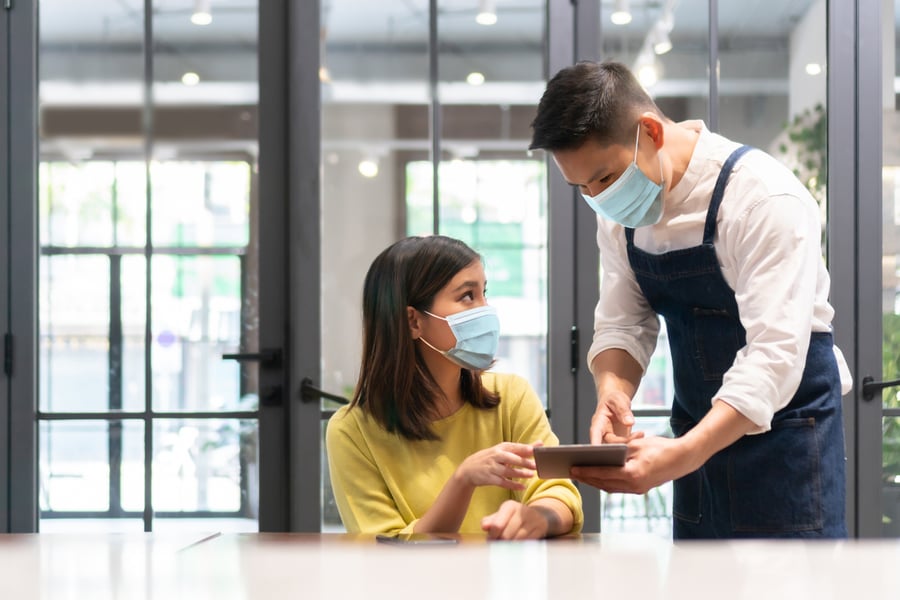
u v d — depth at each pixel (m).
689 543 0.80
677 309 1.63
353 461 1.60
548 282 2.57
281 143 2.59
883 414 2.55
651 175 1.46
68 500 2.60
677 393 1.70
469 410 1.66
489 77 2.60
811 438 1.49
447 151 2.60
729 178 1.48
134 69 2.62
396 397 1.60
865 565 0.60
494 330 1.64
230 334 2.60
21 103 2.57
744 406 1.33
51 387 2.61
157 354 2.61
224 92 2.60
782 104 2.59
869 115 2.56
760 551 0.68
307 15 2.56
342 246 2.59
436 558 0.66
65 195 2.61
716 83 2.58
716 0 2.58
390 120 2.59
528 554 0.69
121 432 2.60
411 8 2.59
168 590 0.53
